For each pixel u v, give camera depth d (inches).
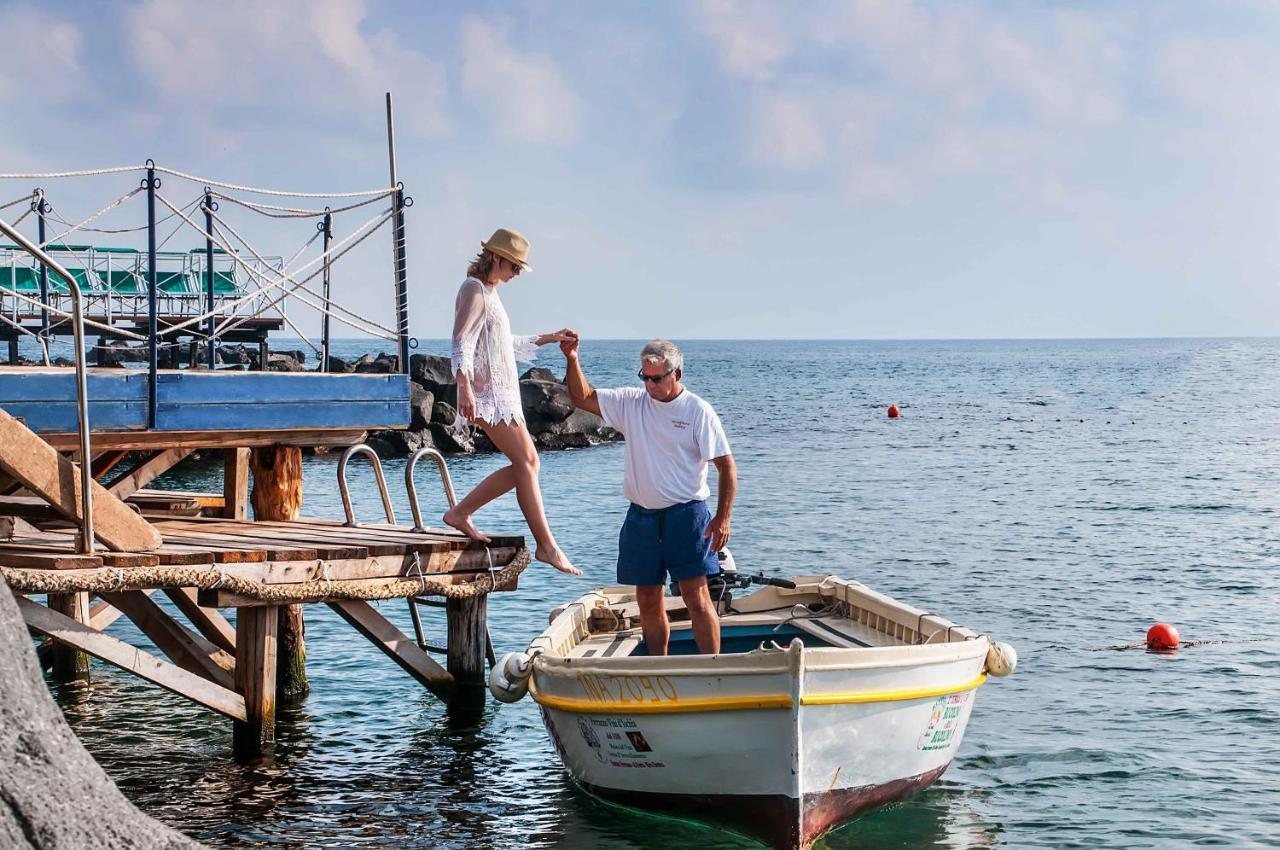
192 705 405.1
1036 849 286.5
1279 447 1533.0
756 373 4729.3
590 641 366.0
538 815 306.8
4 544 308.5
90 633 298.7
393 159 409.1
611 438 1738.4
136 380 336.5
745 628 377.4
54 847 151.3
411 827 298.2
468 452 1555.1
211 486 1192.8
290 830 295.0
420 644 418.9
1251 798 319.9
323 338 485.7
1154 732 374.6
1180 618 542.3
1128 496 1023.6
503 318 309.6
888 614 359.9
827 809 276.8
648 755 281.1
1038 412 2347.4
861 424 2027.6
